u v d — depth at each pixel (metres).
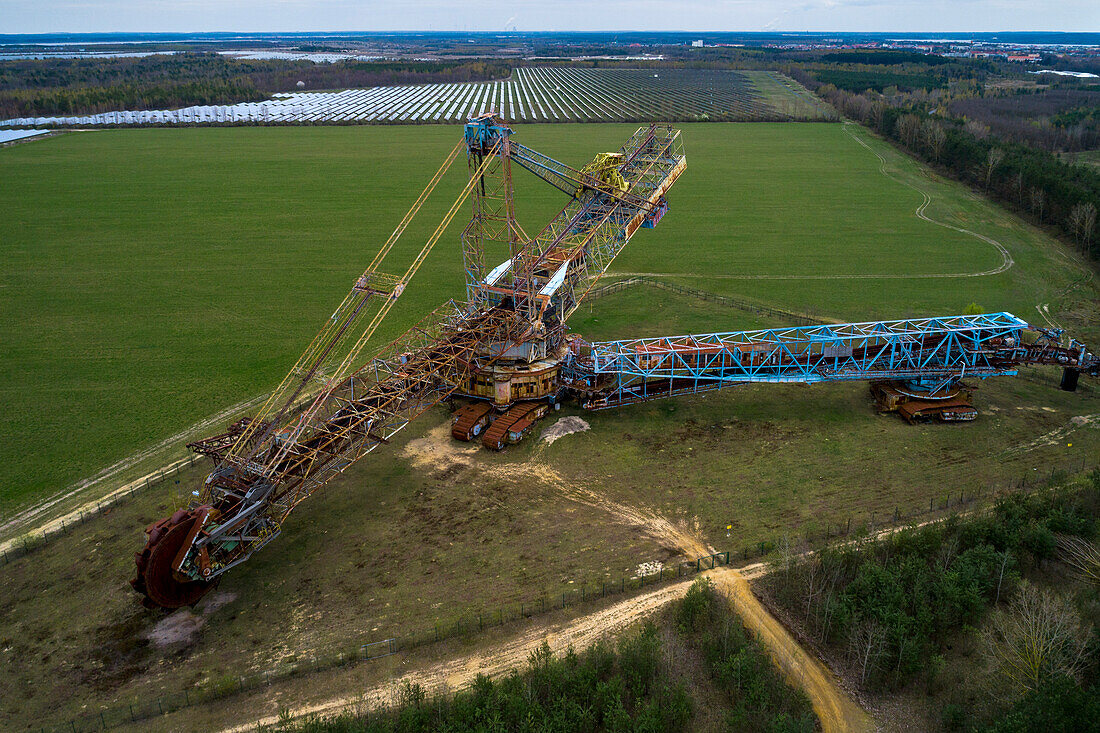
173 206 169.00
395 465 71.31
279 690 47.19
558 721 43.12
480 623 51.59
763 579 55.47
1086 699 40.50
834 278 121.50
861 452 71.75
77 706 46.41
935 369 78.31
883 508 63.09
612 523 62.06
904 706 46.06
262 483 57.28
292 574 57.28
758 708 44.81
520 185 187.12
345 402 68.38
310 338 98.88
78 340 98.88
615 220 93.50
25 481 68.88
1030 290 115.31
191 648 50.69
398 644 50.31
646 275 123.88
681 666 48.19
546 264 86.00
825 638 50.56
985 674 47.12
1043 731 39.34
